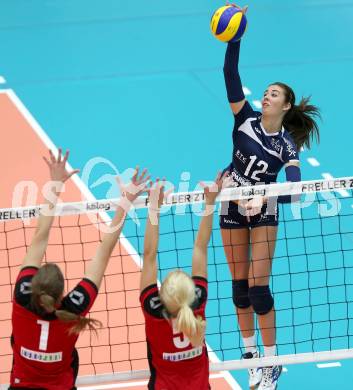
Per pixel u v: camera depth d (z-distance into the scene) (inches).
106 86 1907.0
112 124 1754.4
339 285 1214.9
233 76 1017.5
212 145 1685.5
